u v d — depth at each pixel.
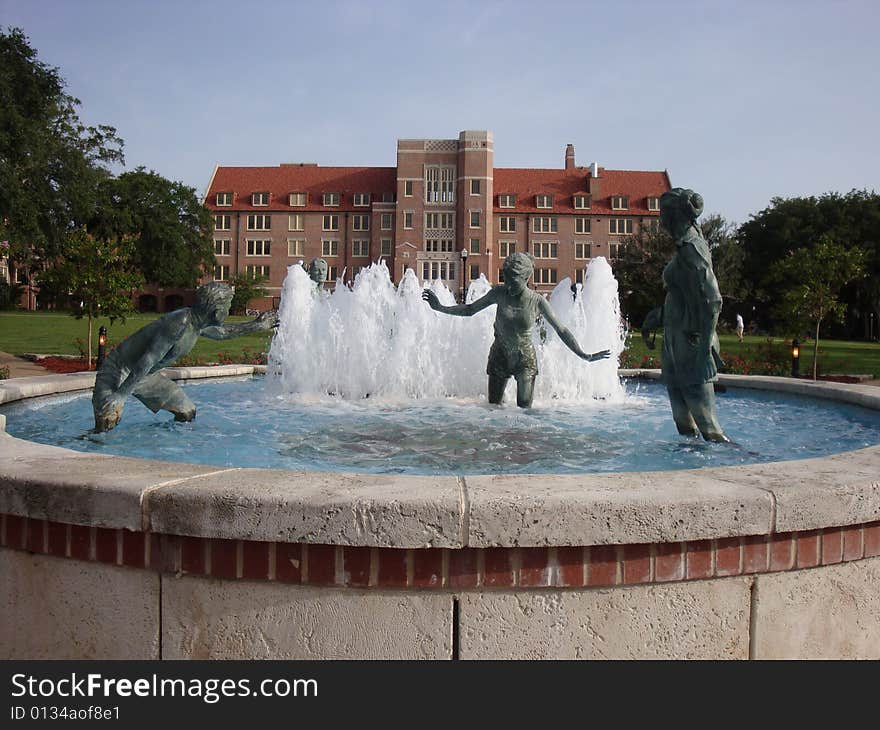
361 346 11.01
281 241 81.56
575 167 85.06
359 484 2.83
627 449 5.70
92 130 48.31
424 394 11.10
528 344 8.55
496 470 4.91
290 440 6.01
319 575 2.72
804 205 71.31
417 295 11.31
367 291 11.40
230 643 2.79
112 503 2.78
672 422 7.47
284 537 2.66
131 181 71.75
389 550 2.71
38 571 2.99
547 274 80.31
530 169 84.56
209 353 21.17
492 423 7.33
